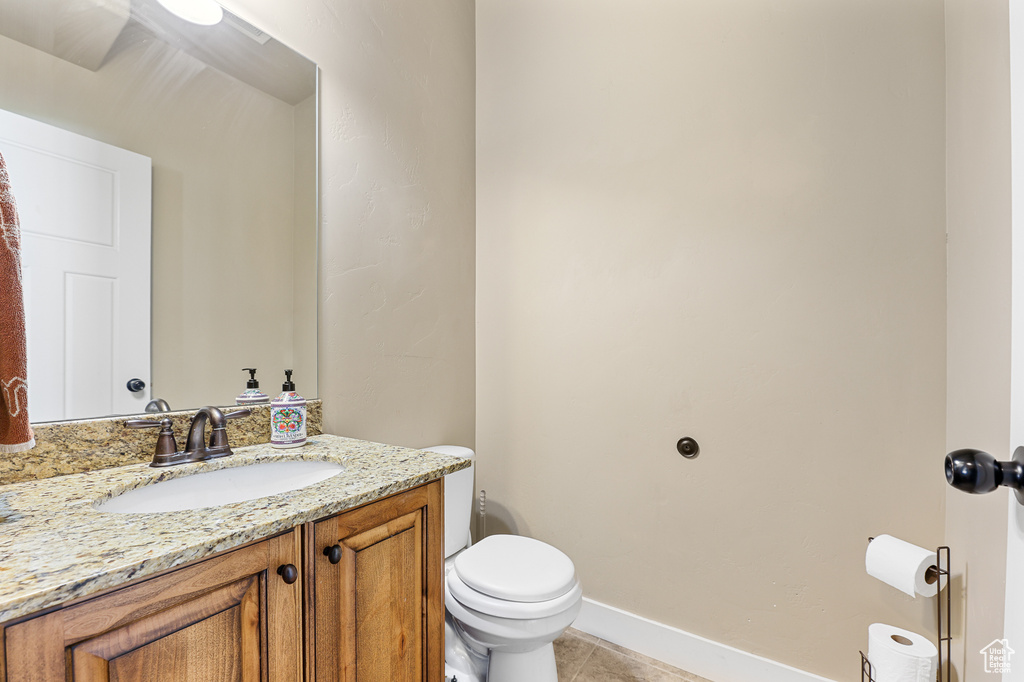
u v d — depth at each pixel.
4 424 0.64
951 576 1.11
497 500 1.92
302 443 1.11
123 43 0.96
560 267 1.75
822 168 1.30
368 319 1.46
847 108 1.26
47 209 0.84
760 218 1.38
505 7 1.92
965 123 1.03
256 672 0.63
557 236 1.76
